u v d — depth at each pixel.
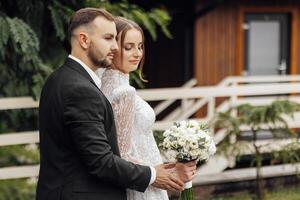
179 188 2.88
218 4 8.89
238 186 7.12
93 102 2.57
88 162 2.55
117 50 2.94
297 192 7.19
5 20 4.99
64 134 2.61
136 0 9.24
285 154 6.25
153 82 9.78
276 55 10.16
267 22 10.04
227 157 6.39
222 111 6.97
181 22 9.61
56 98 2.61
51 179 2.66
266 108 6.13
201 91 7.00
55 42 5.93
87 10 2.70
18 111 5.65
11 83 5.57
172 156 3.04
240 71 9.86
